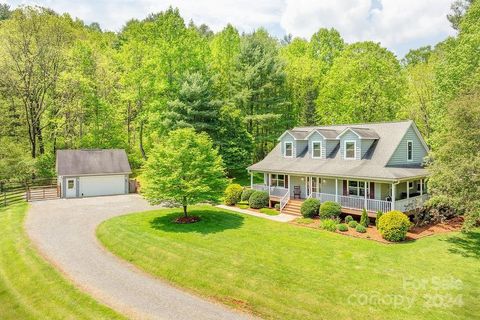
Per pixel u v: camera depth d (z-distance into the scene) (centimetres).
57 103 4062
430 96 3522
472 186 1594
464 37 2602
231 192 2944
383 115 3744
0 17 5297
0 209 2739
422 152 2661
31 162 3316
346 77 3978
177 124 3512
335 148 2744
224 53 4431
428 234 2047
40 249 1672
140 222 2173
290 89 4609
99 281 1322
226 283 1287
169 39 4003
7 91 3788
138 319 1041
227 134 3828
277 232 2012
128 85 4144
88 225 2164
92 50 4269
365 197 2241
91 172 3434
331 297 1170
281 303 1140
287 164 2878
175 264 1465
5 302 1228
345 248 1728
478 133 1628
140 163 4291
